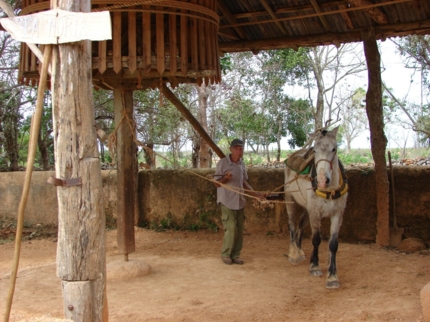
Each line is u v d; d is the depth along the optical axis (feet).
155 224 31.63
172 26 18.60
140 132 47.39
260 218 29.40
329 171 17.98
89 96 11.29
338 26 26.68
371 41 25.43
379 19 24.06
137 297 17.90
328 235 28.04
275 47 28.68
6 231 31.60
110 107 45.37
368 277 19.94
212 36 20.22
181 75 19.26
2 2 10.92
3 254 26.16
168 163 66.13
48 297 18.06
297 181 21.95
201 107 49.39
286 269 22.04
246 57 67.00
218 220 30.27
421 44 50.47
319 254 24.61
